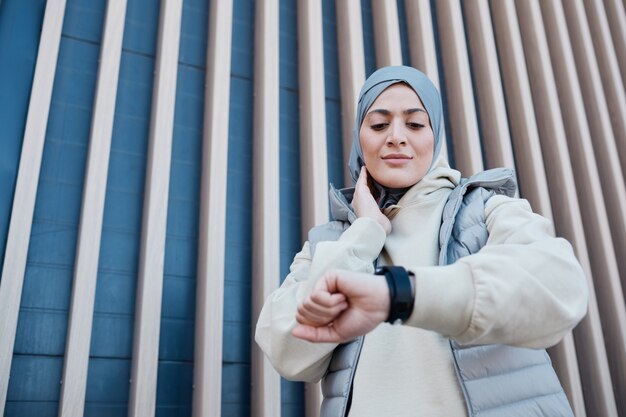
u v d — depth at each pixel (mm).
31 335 1466
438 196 825
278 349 708
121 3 1846
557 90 2521
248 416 1621
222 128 1812
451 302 506
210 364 1534
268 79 1942
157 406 1530
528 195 2227
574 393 1897
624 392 2041
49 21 1717
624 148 2469
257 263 1737
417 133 845
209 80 1918
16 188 1496
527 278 526
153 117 1781
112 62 1755
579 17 2637
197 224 1770
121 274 1614
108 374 1507
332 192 887
